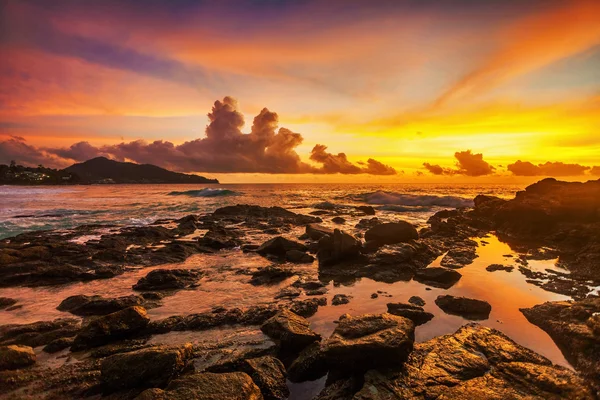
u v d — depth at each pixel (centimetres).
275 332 901
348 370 738
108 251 1867
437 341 835
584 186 2722
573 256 1772
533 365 700
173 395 592
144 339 920
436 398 622
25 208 4622
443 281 1389
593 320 832
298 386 720
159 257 1875
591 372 701
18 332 950
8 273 1541
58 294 1333
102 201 5934
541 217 2431
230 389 616
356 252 1711
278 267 1583
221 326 996
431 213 4272
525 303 1139
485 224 2919
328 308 1126
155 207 4950
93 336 879
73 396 675
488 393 625
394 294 1259
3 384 698
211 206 5144
